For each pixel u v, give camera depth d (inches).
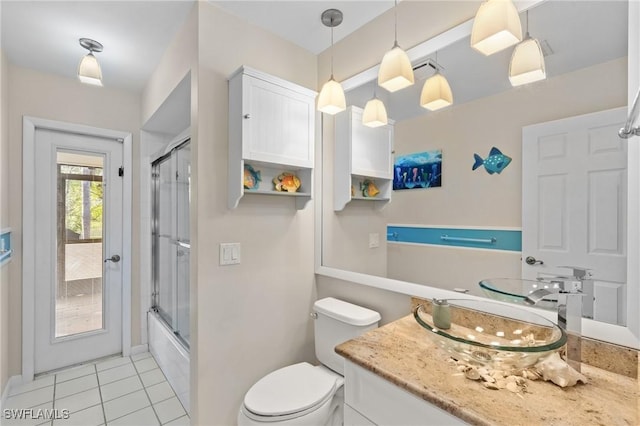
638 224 34.6
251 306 69.1
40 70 91.2
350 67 72.7
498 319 46.2
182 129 109.0
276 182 72.5
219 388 63.9
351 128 72.4
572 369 34.8
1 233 76.3
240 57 67.0
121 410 77.3
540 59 41.8
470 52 50.7
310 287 80.8
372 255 67.4
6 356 83.6
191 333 63.9
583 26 39.4
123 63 87.5
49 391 85.1
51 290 95.3
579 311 36.1
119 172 106.3
